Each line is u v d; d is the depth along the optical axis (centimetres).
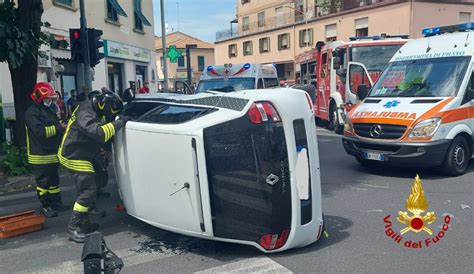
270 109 421
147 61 2455
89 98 493
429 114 737
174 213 441
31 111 588
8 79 1262
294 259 438
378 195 664
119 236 515
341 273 405
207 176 410
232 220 421
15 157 877
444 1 3225
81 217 511
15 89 935
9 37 841
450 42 847
